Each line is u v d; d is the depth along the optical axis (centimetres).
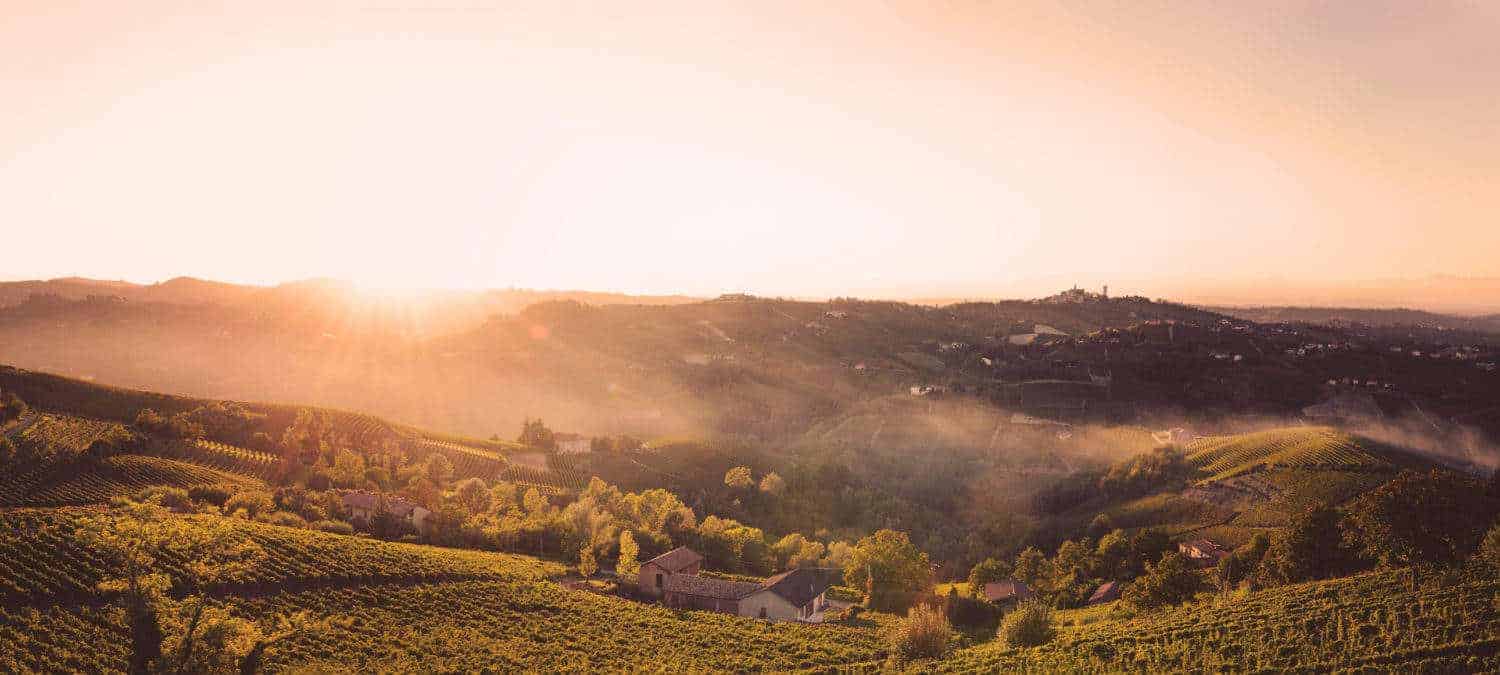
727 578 10812
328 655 6562
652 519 13262
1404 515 7600
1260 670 5731
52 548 7481
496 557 10238
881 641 7719
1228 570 10088
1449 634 5869
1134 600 8919
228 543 8344
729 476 17950
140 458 12762
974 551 16225
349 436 17412
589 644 7306
